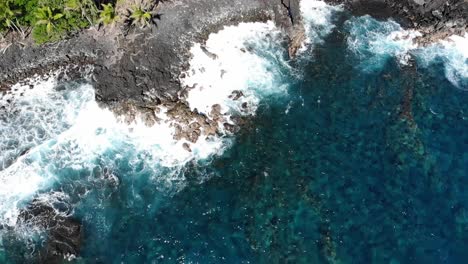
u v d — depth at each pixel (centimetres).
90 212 3059
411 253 2845
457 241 2892
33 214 3027
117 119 3484
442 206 3047
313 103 3588
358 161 3272
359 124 3466
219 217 3034
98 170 3256
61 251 2883
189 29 3875
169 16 3859
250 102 3581
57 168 3262
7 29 3725
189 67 3731
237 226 2986
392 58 3831
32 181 3191
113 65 3681
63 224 2991
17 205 3070
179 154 3328
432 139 3378
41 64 3731
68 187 3170
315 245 2880
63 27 3678
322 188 3144
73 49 3756
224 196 3130
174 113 3462
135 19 3709
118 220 3031
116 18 3725
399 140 3369
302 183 3170
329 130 3441
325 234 2925
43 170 3250
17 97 3619
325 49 3891
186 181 3212
